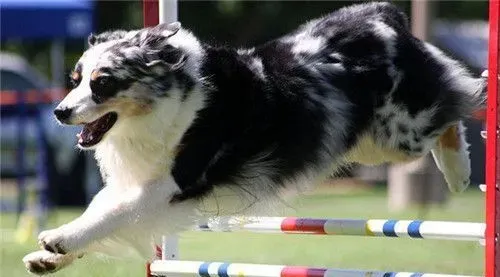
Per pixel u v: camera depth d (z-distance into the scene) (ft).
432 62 35.60
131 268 46.73
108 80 30.09
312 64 33.32
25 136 84.84
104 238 30.86
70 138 88.17
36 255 32.17
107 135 31.27
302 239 63.46
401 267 48.70
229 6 123.54
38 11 81.41
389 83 34.32
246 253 55.06
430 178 86.79
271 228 33.88
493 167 28.81
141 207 30.96
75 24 81.87
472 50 119.55
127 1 122.62
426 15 86.94
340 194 100.27
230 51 32.48
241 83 31.78
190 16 123.65
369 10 35.53
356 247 58.65
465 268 48.16
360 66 33.94
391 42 34.65
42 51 138.72
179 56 31.24
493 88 28.84
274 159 32.24
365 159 36.04
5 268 48.60
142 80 30.48
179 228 31.30
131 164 31.81
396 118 34.81
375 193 102.47
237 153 31.65
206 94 31.24
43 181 74.23
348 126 33.71
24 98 75.51
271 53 33.42
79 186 90.07
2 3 81.35
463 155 37.11
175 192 31.27
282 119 32.22
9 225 74.28
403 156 35.81
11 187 105.19
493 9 28.84
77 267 46.52
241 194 32.01
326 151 33.42
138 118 30.83
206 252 55.42
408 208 82.23
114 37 31.83
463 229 30.19
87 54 30.81
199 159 31.24
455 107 35.91
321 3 123.85
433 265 49.65
